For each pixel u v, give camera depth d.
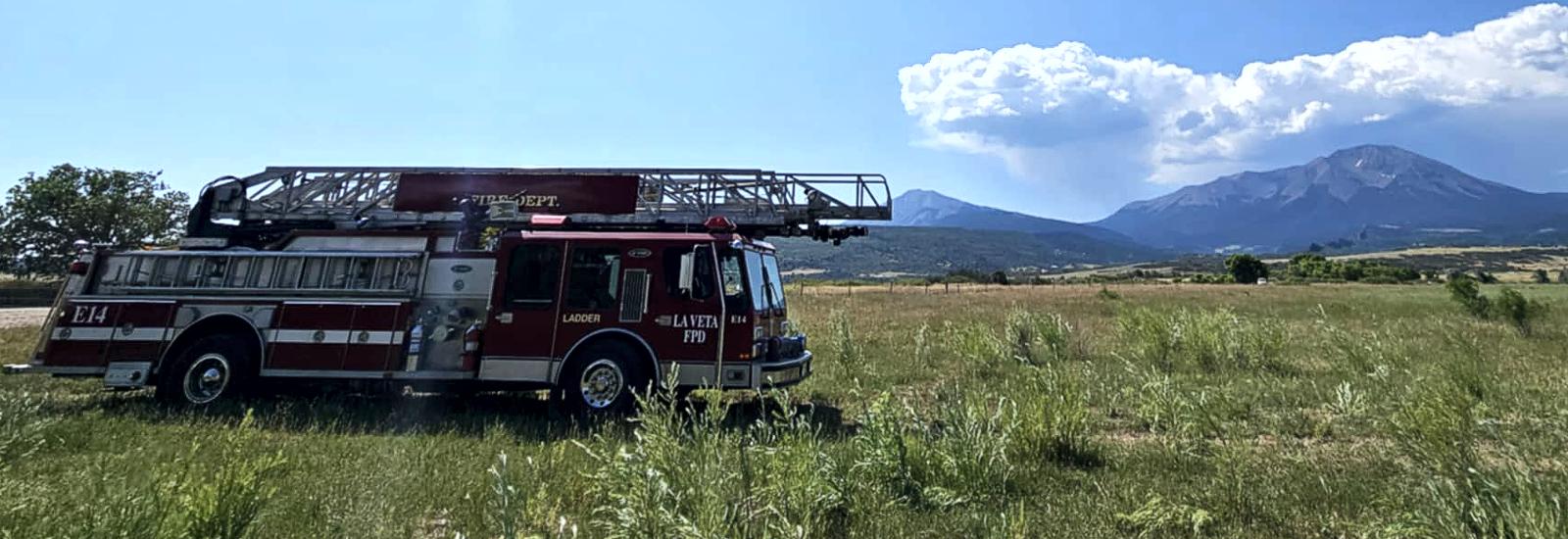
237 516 3.29
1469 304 18.66
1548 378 8.56
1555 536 3.18
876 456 4.70
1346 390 6.63
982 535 3.78
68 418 6.43
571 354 7.26
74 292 7.83
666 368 7.18
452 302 7.68
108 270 7.92
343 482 4.66
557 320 7.33
